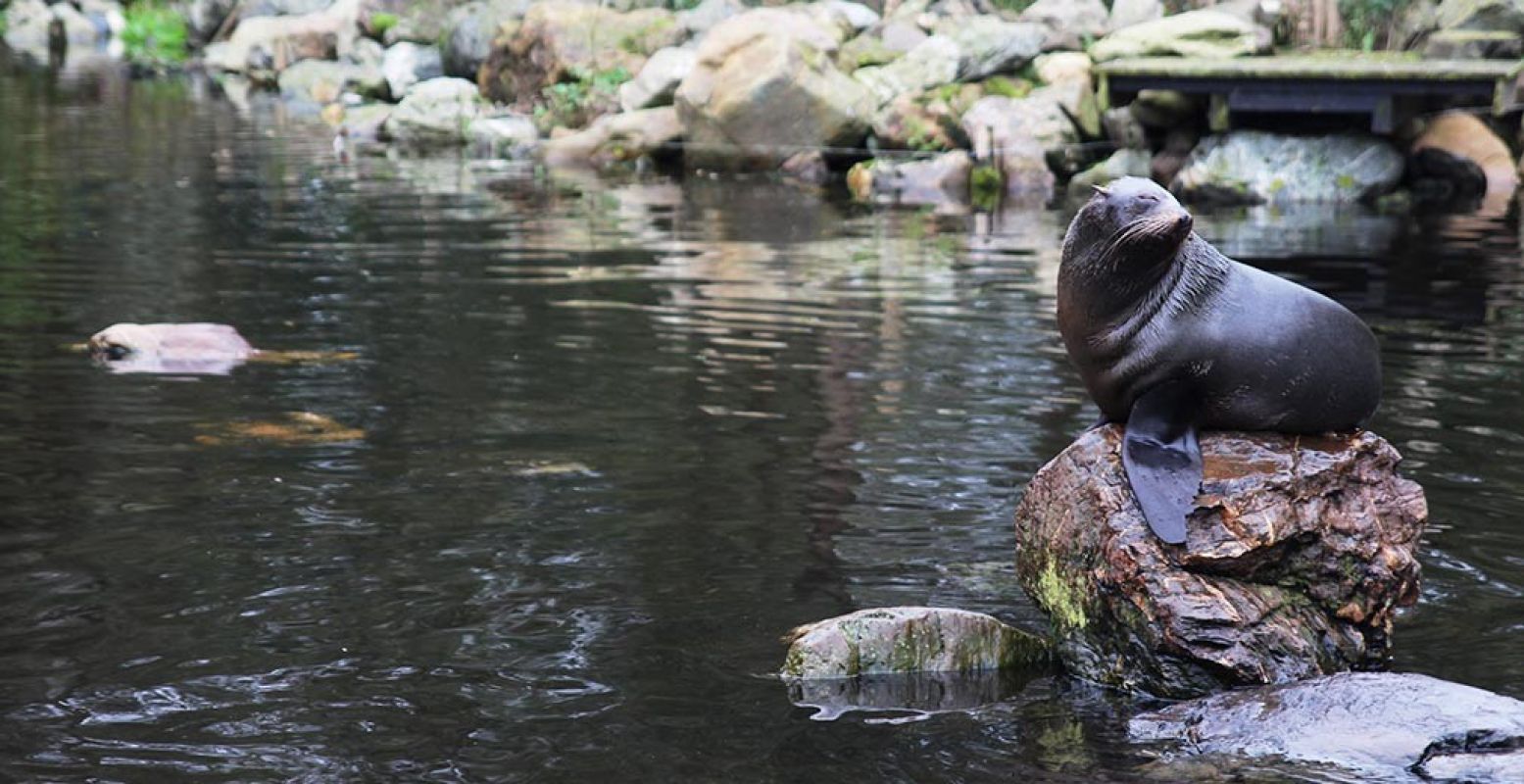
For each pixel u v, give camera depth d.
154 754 5.18
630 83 24.23
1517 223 17.67
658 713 5.55
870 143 22.45
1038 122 21.55
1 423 8.94
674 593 6.64
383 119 26.30
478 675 5.82
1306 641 5.93
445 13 30.59
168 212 17.22
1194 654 5.83
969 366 10.58
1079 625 6.19
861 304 12.69
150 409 9.30
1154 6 23.73
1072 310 6.32
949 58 22.91
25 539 7.12
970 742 5.40
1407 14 23.06
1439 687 5.45
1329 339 6.18
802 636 6.00
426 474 8.16
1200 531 5.97
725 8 26.14
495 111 25.61
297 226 16.48
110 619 6.25
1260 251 15.62
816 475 8.20
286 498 7.73
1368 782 5.04
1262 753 5.26
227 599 6.47
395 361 10.62
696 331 11.61
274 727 5.38
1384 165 20.08
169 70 34.81
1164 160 21.38
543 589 6.65
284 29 32.75
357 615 6.34
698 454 8.57
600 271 14.10
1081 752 5.32
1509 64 19.91
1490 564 7.01
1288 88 20.41
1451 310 12.59
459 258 14.75
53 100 29.03
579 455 8.53
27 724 5.36
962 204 19.67
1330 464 6.11
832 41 23.39
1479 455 8.59
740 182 21.56
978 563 7.02
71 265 13.97
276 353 10.79
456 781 5.04
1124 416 6.45
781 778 5.10
